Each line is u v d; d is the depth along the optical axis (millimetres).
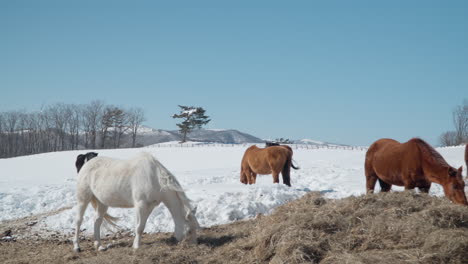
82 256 7473
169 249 7031
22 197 14203
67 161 48781
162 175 7270
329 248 5957
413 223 6008
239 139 156875
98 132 98375
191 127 93250
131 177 7352
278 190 11336
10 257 7773
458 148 32969
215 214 9820
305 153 44000
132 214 10125
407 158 7430
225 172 25688
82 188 7945
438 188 12852
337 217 6633
